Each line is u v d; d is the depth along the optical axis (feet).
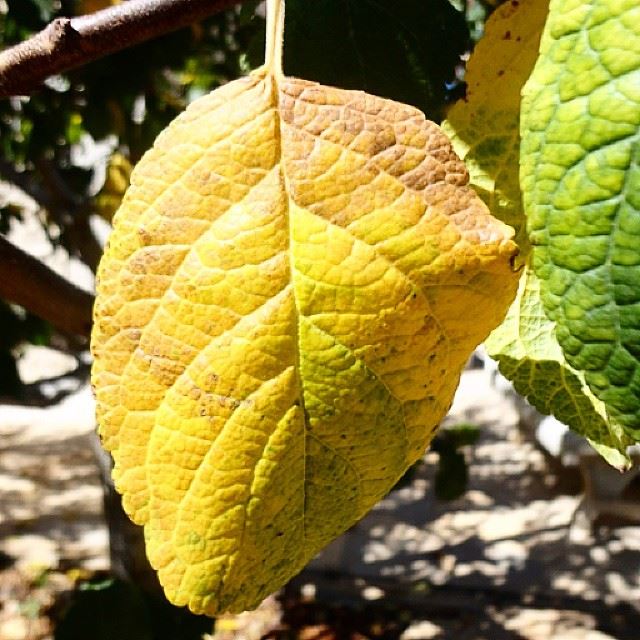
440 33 0.62
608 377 0.35
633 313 0.34
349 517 0.44
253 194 0.40
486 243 0.40
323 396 0.41
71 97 1.82
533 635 3.02
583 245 0.35
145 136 1.76
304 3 0.61
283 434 0.41
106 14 0.56
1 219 2.75
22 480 4.16
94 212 1.97
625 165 0.34
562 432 3.62
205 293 0.41
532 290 0.52
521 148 0.37
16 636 3.01
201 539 0.42
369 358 0.40
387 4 0.62
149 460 0.42
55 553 3.56
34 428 4.75
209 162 0.41
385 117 0.41
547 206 0.35
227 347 0.40
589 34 0.35
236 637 3.09
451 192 0.40
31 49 0.58
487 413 4.59
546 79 0.36
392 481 0.44
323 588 3.35
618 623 3.06
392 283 0.40
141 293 0.41
